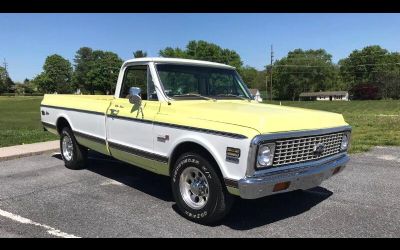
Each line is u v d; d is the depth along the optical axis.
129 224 5.20
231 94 6.86
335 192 6.69
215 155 4.82
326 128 5.29
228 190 4.73
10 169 8.37
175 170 5.39
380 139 12.46
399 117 26.08
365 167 8.56
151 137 5.85
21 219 5.38
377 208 5.89
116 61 111.06
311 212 5.70
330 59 128.00
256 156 4.50
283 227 5.14
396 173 8.03
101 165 8.60
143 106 6.02
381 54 126.69
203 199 5.20
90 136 7.33
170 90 6.02
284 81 123.81
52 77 142.75
